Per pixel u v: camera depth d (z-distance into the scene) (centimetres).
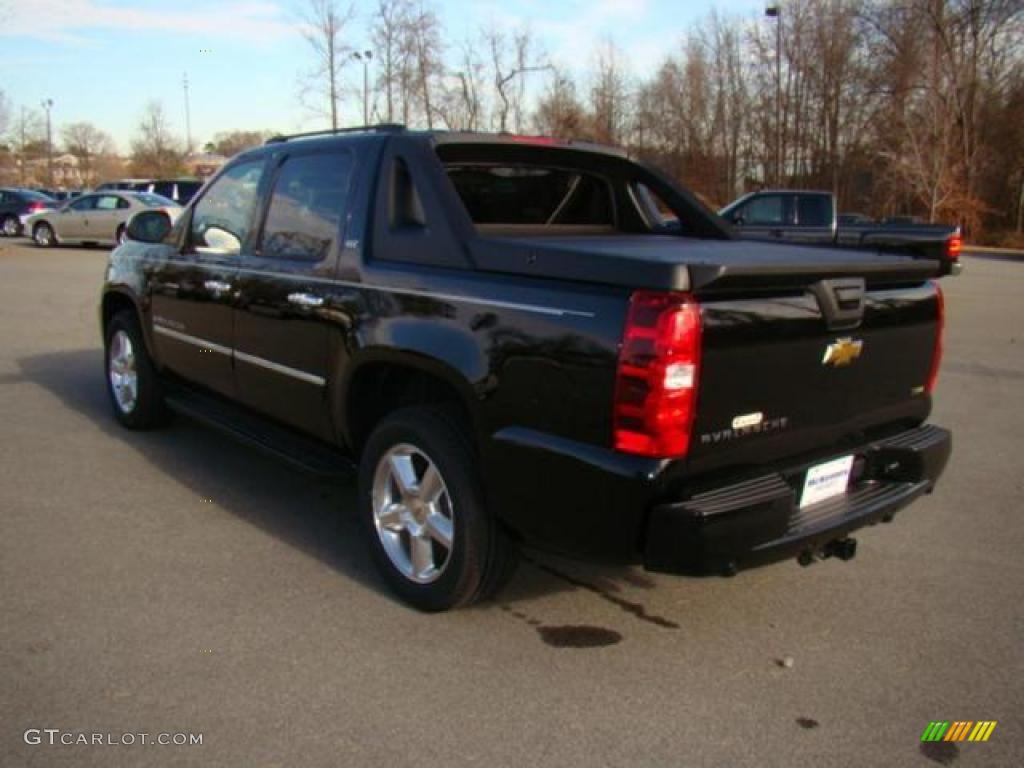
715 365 287
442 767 270
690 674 325
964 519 486
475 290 332
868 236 1323
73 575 389
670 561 288
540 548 330
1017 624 368
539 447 307
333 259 399
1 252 2144
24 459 548
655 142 5222
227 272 472
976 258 3000
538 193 470
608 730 290
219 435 611
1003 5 4022
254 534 442
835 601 386
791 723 296
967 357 972
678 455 283
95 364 838
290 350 428
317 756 272
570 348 296
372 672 320
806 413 324
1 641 331
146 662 320
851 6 4544
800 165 4928
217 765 267
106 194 2250
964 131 4091
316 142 436
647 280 281
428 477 360
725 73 5041
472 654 334
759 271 288
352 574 400
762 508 297
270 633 344
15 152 6412
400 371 383
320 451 441
